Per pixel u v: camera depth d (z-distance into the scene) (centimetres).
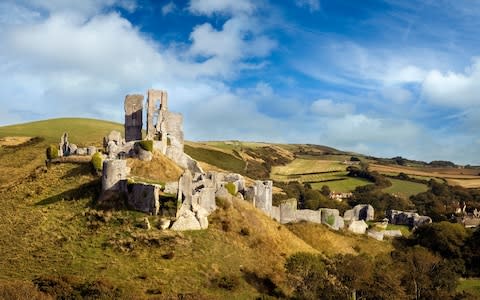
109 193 7856
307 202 16150
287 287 6819
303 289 6800
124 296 5612
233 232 7638
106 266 6312
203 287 6288
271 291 6650
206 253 6925
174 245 6900
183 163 10862
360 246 10244
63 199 8081
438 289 8306
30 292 5412
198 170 10775
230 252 7150
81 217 7488
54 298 5431
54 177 9025
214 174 9650
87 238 6944
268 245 7700
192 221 7400
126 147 9894
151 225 7162
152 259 6600
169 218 7325
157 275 6291
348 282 7144
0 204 8238
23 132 16550
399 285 7700
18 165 12675
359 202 18288
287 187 18925
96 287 5634
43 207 7912
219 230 7550
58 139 15425
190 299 5744
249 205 8844
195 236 7212
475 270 10731
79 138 15950
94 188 8231
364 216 13112
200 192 7831
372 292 7106
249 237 7700
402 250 10369
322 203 16462
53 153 9862
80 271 6147
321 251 9231
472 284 9888
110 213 7450
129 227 7112
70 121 19362
